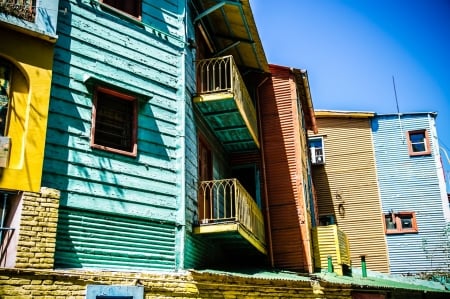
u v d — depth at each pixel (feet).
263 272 40.83
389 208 72.64
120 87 33.60
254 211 44.88
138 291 26.96
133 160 33.12
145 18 38.04
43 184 28.04
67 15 32.94
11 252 25.36
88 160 30.68
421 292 54.54
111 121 33.47
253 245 42.60
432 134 75.56
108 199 30.83
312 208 61.11
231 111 42.45
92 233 29.43
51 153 29.04
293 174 52.44
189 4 43.62
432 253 68.90
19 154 27.37
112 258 29.84
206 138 44.34
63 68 31.45
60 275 24.84
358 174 75.51
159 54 37.86
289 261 49.34
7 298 22.90
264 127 54.95
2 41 28.45
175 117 37.11
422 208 71.67
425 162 74.18
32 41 29.68
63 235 28.04
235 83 42.55
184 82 38.58
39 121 28.35
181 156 35.99
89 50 33.32
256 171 53.11
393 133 77.05
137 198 32.32
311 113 65.87
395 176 74.28
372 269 69.82
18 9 29.43
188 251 34.50
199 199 39.11
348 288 42.22
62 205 28.53
